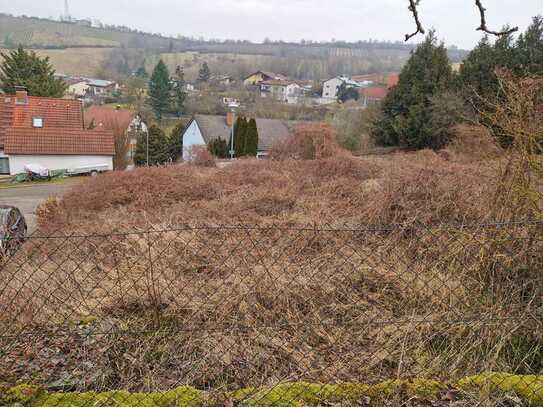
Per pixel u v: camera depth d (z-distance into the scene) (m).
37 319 2.89
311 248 3.61
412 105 18.09
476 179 5.21
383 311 3.16
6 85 27.11
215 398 2.40
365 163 10.16
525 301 3.07
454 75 18.06
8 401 2.29
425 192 5.43
